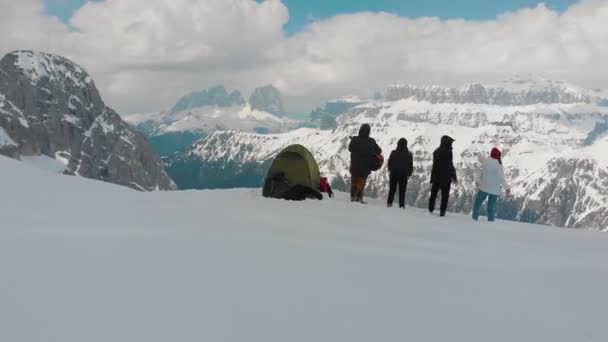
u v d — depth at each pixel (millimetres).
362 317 7547
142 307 7293
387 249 12922
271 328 6887
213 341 6340
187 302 7629
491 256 13273
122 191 25703
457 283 9883
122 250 10555
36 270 8680
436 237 16031
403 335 6973
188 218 16109
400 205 25609
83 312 6957
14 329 6270
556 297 9422
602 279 11219
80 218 14641
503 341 7000
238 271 9508
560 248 15977
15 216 14109
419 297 8719
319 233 14750
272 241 12758
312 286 8883
